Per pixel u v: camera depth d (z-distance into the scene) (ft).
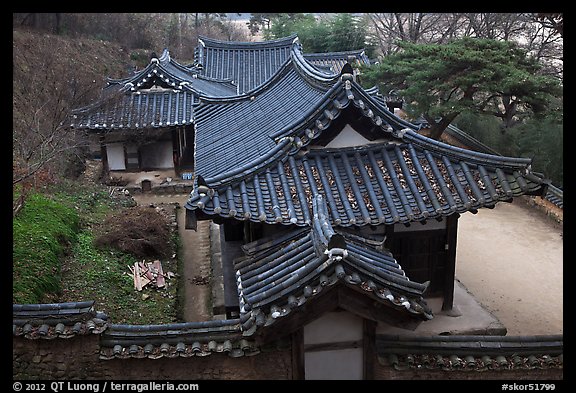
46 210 48.93
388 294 22.66
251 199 29.66
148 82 78.43
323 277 21.95
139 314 39.88
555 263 59.72
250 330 22.91
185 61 159.74
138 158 80.48
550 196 75.92
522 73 70.38
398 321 24.14
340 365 26.05
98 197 64.08
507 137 88.63
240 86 96.68
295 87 47.70
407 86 88.89
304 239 27.71
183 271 52.26
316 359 25.84
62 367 24.98
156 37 160.04
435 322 36.73
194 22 194.29
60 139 64.34
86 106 75.36
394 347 25.96
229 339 25.35
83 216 55.01
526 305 49.47
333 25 160.76
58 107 69.36
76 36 124.57
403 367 25.71
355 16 163.94
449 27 137.39
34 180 53.93
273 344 25.34
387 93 93.35
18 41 92.73
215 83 92.27
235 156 38.52
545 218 76.13
